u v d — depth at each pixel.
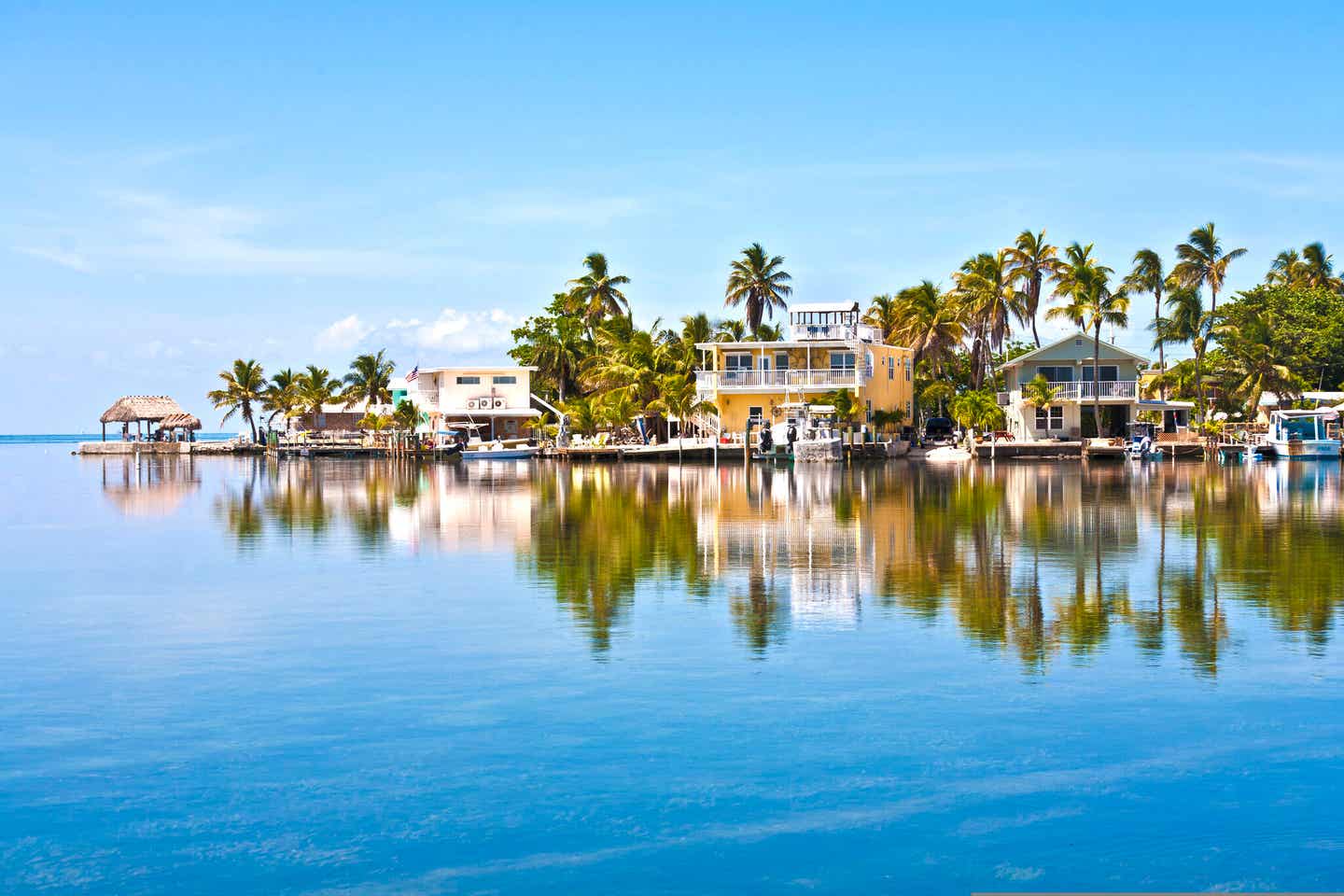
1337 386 93.12
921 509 37.00
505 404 108.19
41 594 20.72
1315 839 9.12
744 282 103.00
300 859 8.97
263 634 16.73
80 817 9.77
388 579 22.03
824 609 18.03
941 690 13.12
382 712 12.54
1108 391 81.75
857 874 8.65
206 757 11.17
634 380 85.12
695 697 12.93
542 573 22.42
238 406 131.00
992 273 90.50
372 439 111.00
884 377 86.06
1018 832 9.29
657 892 8.41
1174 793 9.99
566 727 11.91
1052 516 33.81
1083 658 14.59
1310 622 16.84
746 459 68.94
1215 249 92.00
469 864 8.85
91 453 131.25
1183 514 34.22
